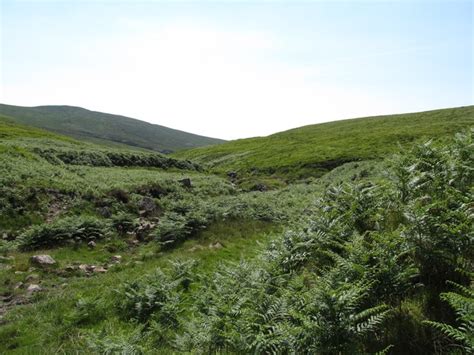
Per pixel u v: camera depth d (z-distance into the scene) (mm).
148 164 60688
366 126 113625
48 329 8695
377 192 9398
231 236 17484
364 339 4781
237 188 48531
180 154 130375
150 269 12914
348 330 4426
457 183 8586
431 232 6082
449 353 4270
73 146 61969
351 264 5512
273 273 7699
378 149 68125
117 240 18406
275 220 20047
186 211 22141
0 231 19031
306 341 4504
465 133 12008
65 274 13656
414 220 6246
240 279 8078
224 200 25531
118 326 8539
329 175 45688
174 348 6781
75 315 9117
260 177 66000
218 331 5984
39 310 9953
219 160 94062
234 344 5465
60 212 22312
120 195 25969
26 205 21688
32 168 28844
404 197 8617
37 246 16812
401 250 5895
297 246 8148
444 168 9250
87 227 18641
